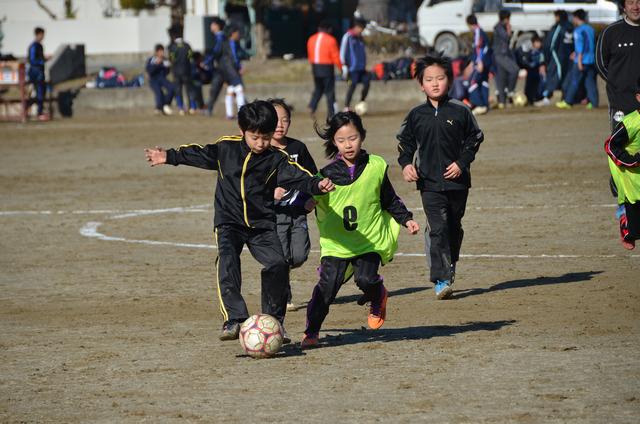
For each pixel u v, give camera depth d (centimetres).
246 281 3744
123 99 11869
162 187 6500
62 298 3516
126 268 4047
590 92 9838
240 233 2578
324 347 2648
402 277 3747
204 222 5147
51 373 2438
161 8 15725
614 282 3472
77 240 4744
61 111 11962
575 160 6800
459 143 3288
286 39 15850
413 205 5438
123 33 15162
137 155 8094
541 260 3928
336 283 2605
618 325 2817
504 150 7444
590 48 9719
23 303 3444
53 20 15475
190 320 3098
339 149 2594
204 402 2127
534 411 1978
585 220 4756
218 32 10594
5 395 2242
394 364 2416
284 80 13000
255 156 2511
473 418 1944
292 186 2497
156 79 11438
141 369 2448
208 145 2553
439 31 13338
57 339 2847
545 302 3198
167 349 2673
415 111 3325
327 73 9456
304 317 3153
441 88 3275
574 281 3519
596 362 2373
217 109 11712
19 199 6147
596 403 2023
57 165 7694
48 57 13675
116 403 2144
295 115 10869
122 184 6669
